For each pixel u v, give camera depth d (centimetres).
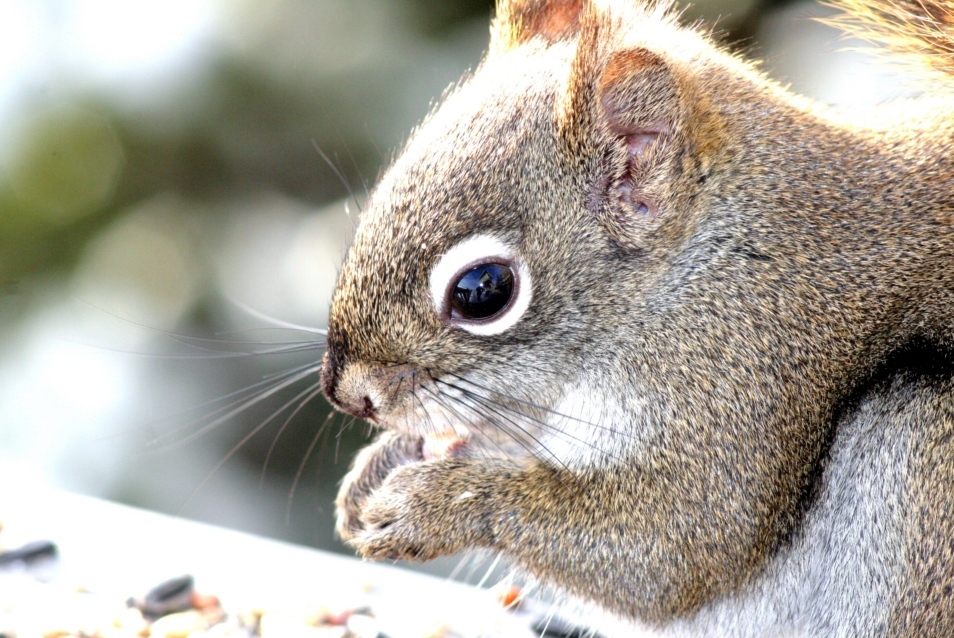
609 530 131
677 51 132
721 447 131
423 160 131
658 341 131
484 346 131
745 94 132
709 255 131
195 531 136
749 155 131
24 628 132
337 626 133
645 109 130
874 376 131
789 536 131
